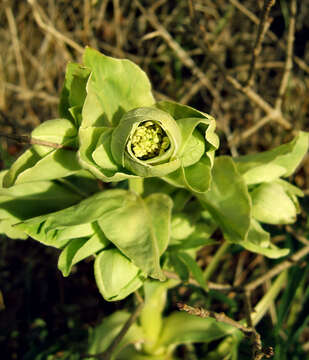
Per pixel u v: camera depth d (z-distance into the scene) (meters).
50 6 0.32
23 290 0.28
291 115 0.32
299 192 0.17
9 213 0.16
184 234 0.17
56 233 0.15
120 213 0.15
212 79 0.32
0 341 0.26
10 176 0.15
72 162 0.15
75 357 0.24
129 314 0.22
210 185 0.15
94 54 0.15
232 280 0.28
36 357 0.24
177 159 0.13
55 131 0.15
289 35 0.24
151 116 0.13
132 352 0.22
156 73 0.32
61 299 0.27
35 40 0.33
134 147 0.14
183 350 0.24
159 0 0.33
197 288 0.21
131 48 0.33
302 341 0.27
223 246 0.22
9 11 0.30
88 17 0.29
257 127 0.26
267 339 0.20
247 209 0.15
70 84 0.15
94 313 0.26
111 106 0.16
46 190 0.17
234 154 0.28
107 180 0.13
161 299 0.20
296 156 0.17
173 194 0.17
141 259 0.14
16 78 0.34
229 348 0.22
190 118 0.14
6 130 0.30
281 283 0.20
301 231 0.24
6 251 0.28
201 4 0.33
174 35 0.32
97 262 0.14
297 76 0.32
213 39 0.32
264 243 0.16
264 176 0.16
